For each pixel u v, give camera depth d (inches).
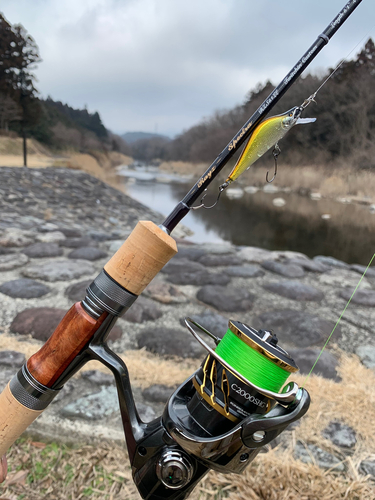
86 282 126.3
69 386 71.7
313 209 226.1
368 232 144.9
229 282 138.3
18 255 147.5
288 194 266.4
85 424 61.8
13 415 29.5
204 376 28.6
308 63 22.2
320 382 77.0
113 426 61.9
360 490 52.2
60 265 138.4
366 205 137.2
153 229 25.7
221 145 807.1
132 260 26.3
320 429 64.8
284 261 164.7
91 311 27.5
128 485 52.2
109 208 415.2
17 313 104.3
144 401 70.8
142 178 1025.5
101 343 28.8
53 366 28.5
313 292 132.2
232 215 392.8
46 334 92.8
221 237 339.3
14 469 53.8
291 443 61.5
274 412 26.5
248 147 23.5
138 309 109.4
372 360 92.0
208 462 27.9
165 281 136.3
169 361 86.5
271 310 119.9
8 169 433.7
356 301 128.5
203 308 118.3
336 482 53.4
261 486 51.8
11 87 959.0
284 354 27.2
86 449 58.2
